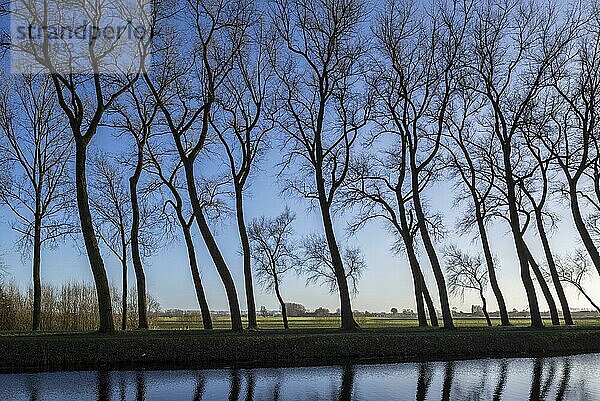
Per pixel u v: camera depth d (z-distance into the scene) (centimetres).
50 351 2092
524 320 6838
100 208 3888
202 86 3119
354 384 1889
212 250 2870
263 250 5425
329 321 6894
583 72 3450
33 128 3525
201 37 2938
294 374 2052
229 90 3344
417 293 3875
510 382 1944
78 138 2542
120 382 1842
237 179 3325
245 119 3359
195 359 2234
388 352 2486
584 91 3428
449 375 2075
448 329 3147
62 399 1595
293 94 3312
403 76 3316
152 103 3272
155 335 2472
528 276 3366
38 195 3519
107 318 2517
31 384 1791
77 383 1814
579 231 3438
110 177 3953
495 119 3406
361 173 3894
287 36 3262
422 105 3347
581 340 2809
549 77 3422
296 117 3297
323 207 3097
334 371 2131
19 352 2066
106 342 2162
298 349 2369
